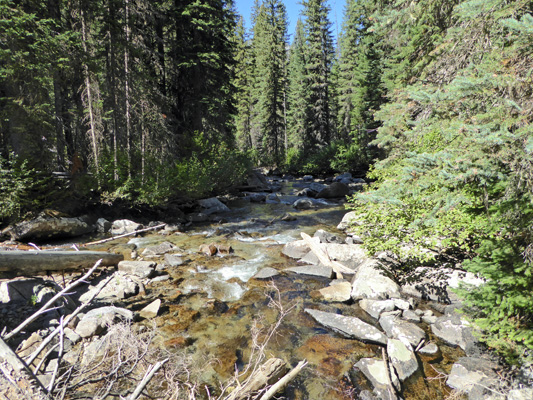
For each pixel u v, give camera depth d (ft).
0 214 32.91
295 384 13.94
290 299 22.35
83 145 52.47
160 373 11.23
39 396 7.02
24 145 37.76
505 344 12.98
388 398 12.92
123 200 46.57
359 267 26.00
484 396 12.41
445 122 12.75
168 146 61.46
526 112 10.26
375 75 97.86
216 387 13.48
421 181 12.41
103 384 12.28
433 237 19.30
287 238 37.83
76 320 17.29
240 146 168.86
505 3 13.05
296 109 158.92
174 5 71.46
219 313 20.20
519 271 11.73
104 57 51.11
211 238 38.09
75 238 37.35
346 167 111.14
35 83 37.37
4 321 16.52
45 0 42.11
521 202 11.60
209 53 72.59
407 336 16.87
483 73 11.44
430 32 23.61
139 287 23.06
